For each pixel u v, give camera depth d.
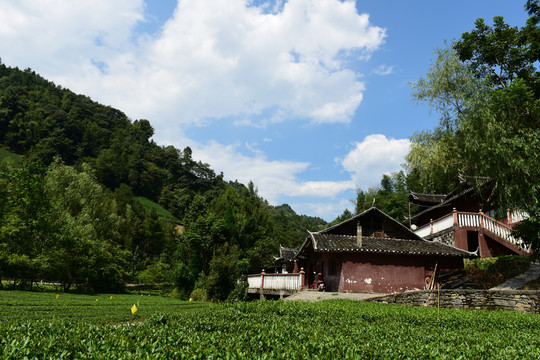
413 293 15.89
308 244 24.80
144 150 133.62
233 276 32.41
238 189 159.50
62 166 42.34
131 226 67.06
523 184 16.45
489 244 22.83
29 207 27.98
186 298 34.22
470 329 8.79
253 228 58.31
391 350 5.71
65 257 29.41
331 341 6.00
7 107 118.06
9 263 26.20
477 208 27.20
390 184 72.38
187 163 153.12
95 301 21.25
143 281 42.25
